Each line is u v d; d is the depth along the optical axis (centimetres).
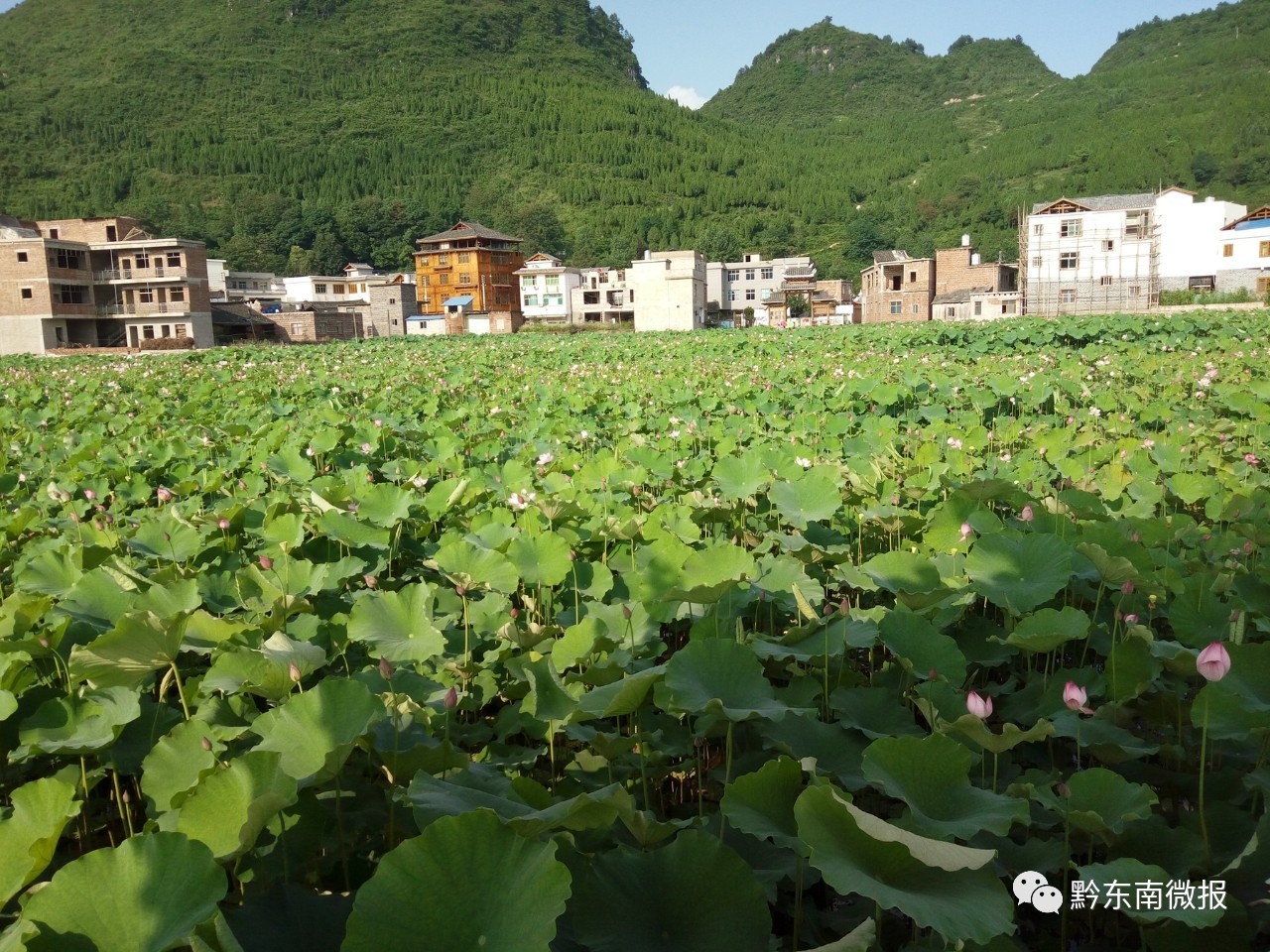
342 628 442
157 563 559
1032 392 1333
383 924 197
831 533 573
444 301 9212
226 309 7000
